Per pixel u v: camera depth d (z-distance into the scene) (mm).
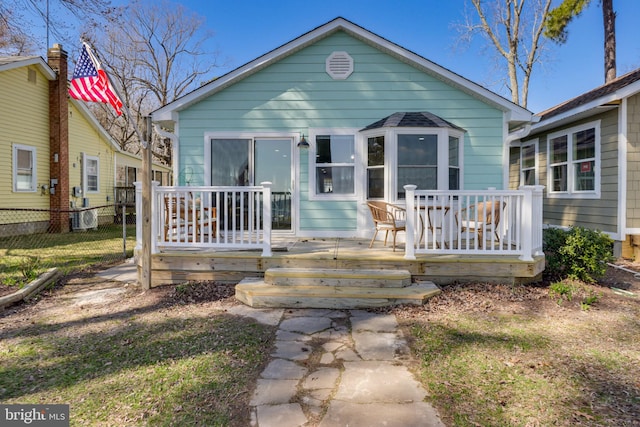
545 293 5012
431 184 6992
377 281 4961
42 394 2709
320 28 7281
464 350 3389
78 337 3760
